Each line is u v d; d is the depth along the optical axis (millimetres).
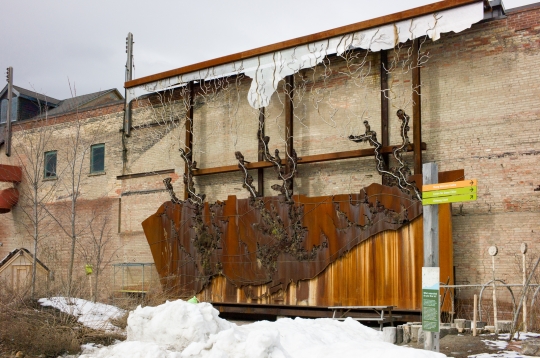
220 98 22938
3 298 15031
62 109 35000
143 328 11656
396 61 18797
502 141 16891
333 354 9945
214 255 20859
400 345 12094
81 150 27375
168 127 24438
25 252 22438
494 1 17438
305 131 20516
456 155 17562
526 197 16328
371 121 19203
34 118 29422
